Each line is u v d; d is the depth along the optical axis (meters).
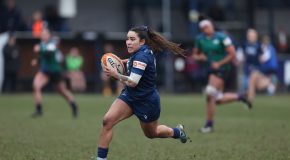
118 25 109.44
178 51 31.97
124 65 32.12
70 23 106.94
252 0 108.12
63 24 100.25
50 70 60.66
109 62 30.91
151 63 31.22
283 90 104.44
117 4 109.56
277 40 108.06
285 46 107.50
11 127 51.03
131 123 55.88
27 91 96.75
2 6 97.06
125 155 36.81
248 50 81.69
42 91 100.25
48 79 61.31
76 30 107.06
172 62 100.62
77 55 96.88
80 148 39.31
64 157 35.59
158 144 41.75
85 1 108.25
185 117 61.94
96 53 97.62
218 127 52.91
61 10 102.88
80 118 60.00
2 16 96.38
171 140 43.81
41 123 54.69
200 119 59.94
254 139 44.53
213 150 39.03
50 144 41.06
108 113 31.25
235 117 62.62
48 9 98.88
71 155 36.38
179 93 100.12
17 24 96.56
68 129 50.09
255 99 89.00
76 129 50.16
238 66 96.81
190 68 100.12
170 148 39.91
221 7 105.38
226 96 53.84
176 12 108.25
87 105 75.94
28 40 95.56
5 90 95.19
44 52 60.06
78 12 107.62
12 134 46.19
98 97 90.19
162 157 36.09
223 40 50.25
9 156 35.62
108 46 96.50
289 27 114.06
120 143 42.12
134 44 31.25
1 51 94.38
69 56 96.75
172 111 68.75
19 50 95.44
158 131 32.91
